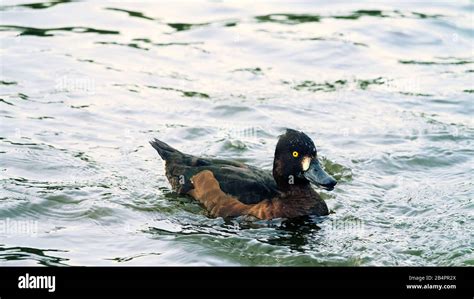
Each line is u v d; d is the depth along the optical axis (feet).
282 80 61.36
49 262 37.35
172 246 38.99
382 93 59.41
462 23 72.64
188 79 60.95
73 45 66.03
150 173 47.32
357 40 68.54
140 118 54.75
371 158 49.62
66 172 46.60
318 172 42.04
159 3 76.43
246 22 72.08
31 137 50.78
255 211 41.96
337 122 54.85
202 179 43.91
